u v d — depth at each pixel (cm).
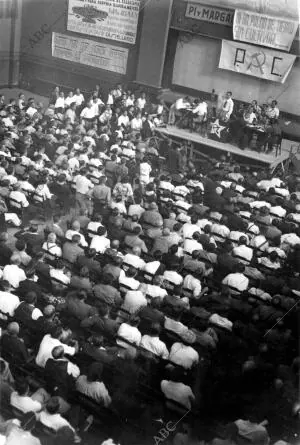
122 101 1995
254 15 2036
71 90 2197
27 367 823
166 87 2242
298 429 838
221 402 839
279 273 1205
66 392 782
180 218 1337
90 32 2131
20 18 2114
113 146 1645
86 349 851
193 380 873
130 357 850
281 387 871
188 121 2011
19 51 2169
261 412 845
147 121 1895
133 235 1190
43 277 990
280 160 1928
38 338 870
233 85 2197
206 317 981
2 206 1216
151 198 1379
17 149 1511
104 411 775
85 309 920
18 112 1744
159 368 880
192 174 1599
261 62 2097
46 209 1265
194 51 2186
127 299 963
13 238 1148
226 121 1986
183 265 1112
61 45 2142
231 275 1102
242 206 1506
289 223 1383
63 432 705
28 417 705
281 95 2141
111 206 1306
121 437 761
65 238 1114
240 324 987
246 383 880
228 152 1930
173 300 984
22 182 1300
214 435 802
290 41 2034
